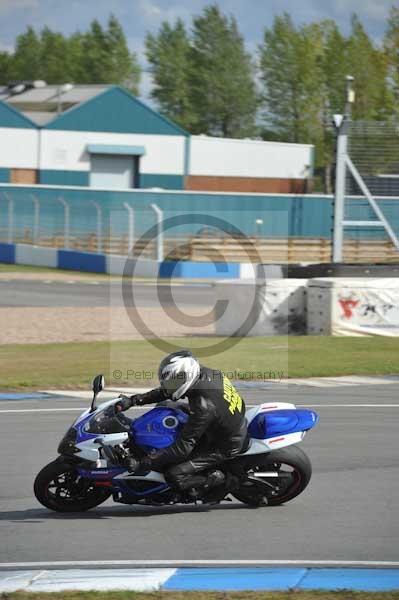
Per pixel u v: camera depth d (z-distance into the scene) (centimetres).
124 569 2275
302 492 3000
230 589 2122
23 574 2242
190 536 2555
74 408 4366
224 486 2764
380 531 2602
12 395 4712
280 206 16350
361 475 3212
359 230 8856
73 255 14250
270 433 2792
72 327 7525
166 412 2756
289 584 2161
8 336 6944
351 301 6881
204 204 15975
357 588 2141
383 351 6103
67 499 2802
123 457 2673
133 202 16012
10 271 13688
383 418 4191
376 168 8688
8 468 3288
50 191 16388
